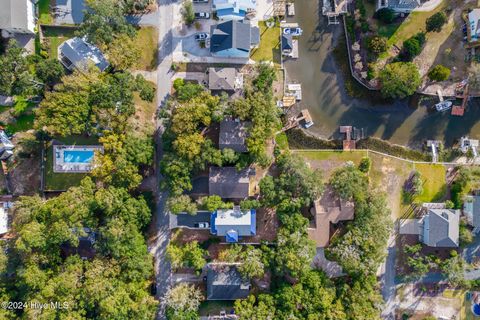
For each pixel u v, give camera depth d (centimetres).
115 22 5681
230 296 5922
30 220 5559
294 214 5753
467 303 6122
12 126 6100
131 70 6131
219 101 5728
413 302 6134
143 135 5850
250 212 5903
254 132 5575
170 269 6125
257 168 6150
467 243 6000
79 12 6131
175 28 6184
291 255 5525
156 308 5862
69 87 5497
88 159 6112
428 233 5922
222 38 5881
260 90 5819
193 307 5678
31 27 5994
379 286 6141
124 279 5600
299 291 5594
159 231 6141
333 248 5731
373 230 5647
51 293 5322
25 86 5612
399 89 5844
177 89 6034
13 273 5641
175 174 5581
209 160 5669
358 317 5525
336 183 5803
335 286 5869
